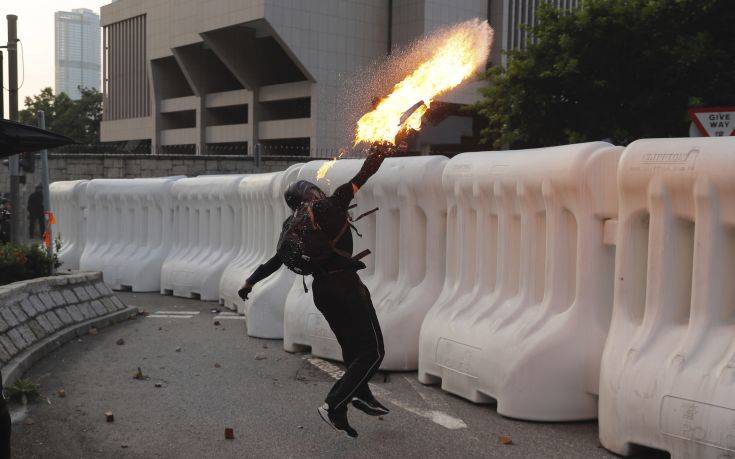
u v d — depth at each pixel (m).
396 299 7.41
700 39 18.70
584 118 21.09
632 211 5.23
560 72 20.48
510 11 59.28
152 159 35.38
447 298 6.87
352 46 58.44
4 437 4.27
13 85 18.97
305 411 6.12
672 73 19.23
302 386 6.93
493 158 6.62
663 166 4.98
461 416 5.93
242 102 65.00
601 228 5.69
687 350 4.70
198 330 9.83
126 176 35.34
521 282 6.21
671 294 4.99
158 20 72.25
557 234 5.87
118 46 83.75
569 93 21.22
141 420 5.89
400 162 7.61
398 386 6.84
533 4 60.19
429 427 5.66
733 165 4.60
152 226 14.02
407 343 7.29
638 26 19.44
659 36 19.38
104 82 86.62
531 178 6.02
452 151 52.44
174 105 73.25
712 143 4.80
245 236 11.87
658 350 4.89
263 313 9.25
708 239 4.71
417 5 57.28
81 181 15.34
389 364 7.28
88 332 9.50
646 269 5.25
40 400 6.46
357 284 5.30
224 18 59.41
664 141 5.12
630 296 5.25
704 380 4.53
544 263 6.10
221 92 67.75
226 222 12.60
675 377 4.66
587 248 5.69
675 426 4.60
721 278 4.71
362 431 5.59
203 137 69.12
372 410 5.35
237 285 11.20
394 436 5.46
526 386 5.75
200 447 5.26
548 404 5.71
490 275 6.62
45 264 10.16
